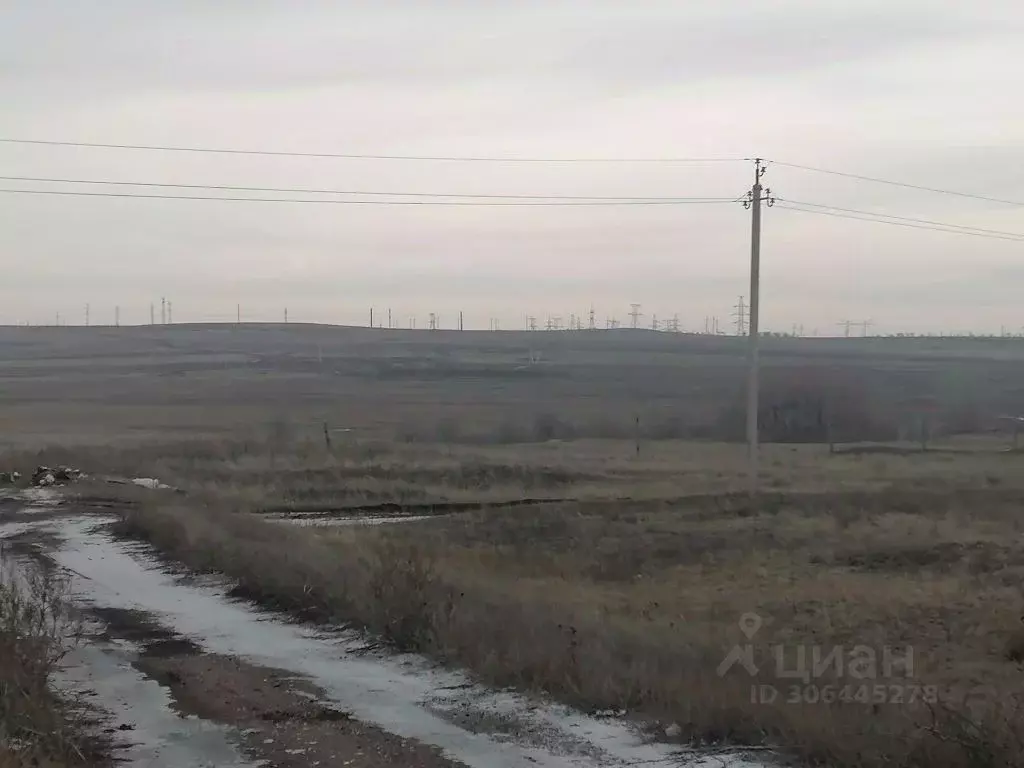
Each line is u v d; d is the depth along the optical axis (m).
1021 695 10.36
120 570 17.23
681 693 8.84
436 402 95.56
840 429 69.38
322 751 7.96
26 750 7.46
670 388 108.81
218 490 36.66
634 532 28.33
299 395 103.69
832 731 7.76
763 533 27.48
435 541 26.39
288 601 13.79
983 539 25.39
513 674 9.78
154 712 9.09
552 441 64.75
